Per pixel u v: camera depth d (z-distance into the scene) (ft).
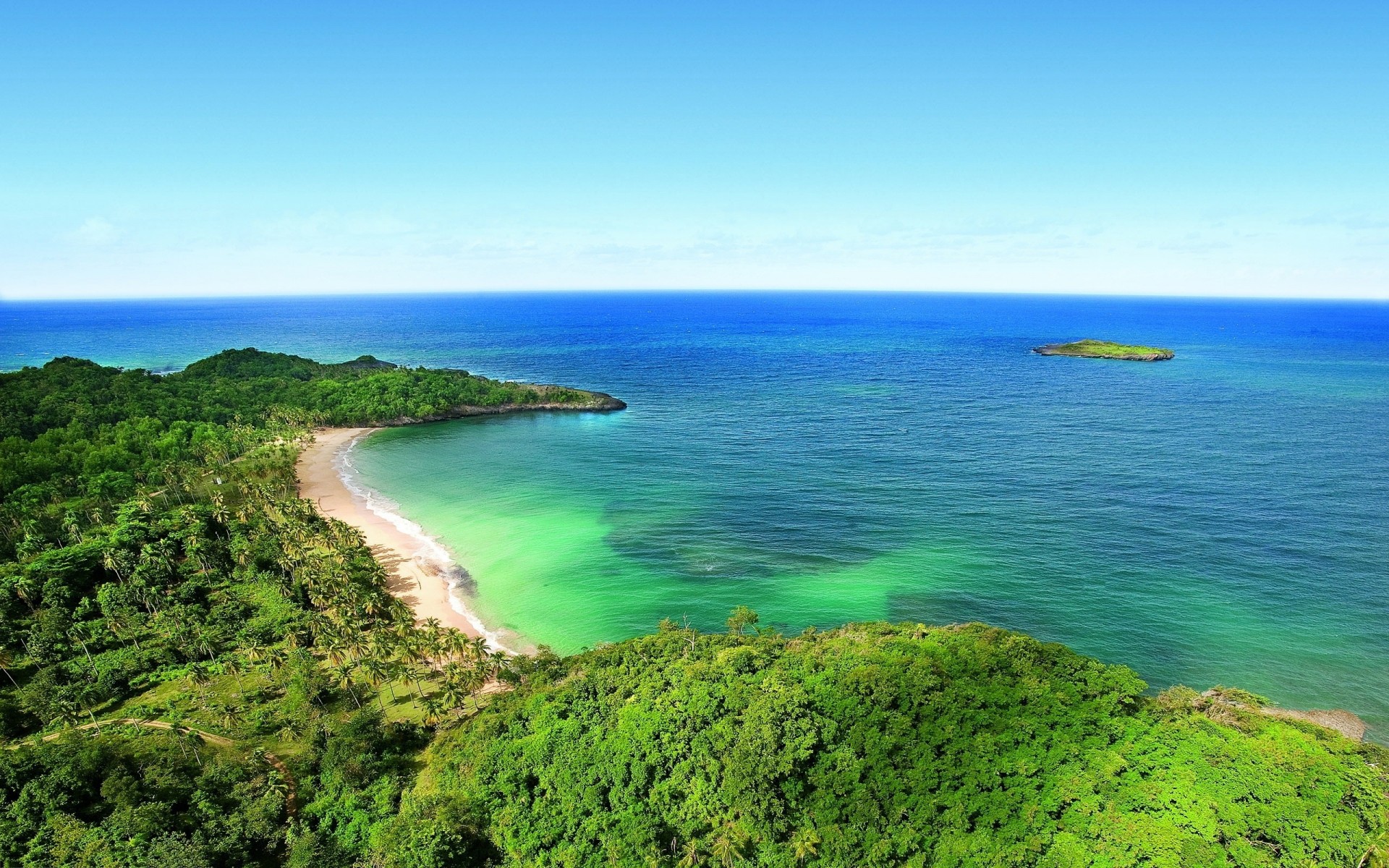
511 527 458.09
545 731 221.87
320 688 272.31
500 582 380.99
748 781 192.95
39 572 340.18
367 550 397.19
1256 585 362.74
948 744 207.31
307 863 187.52
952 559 400.06
